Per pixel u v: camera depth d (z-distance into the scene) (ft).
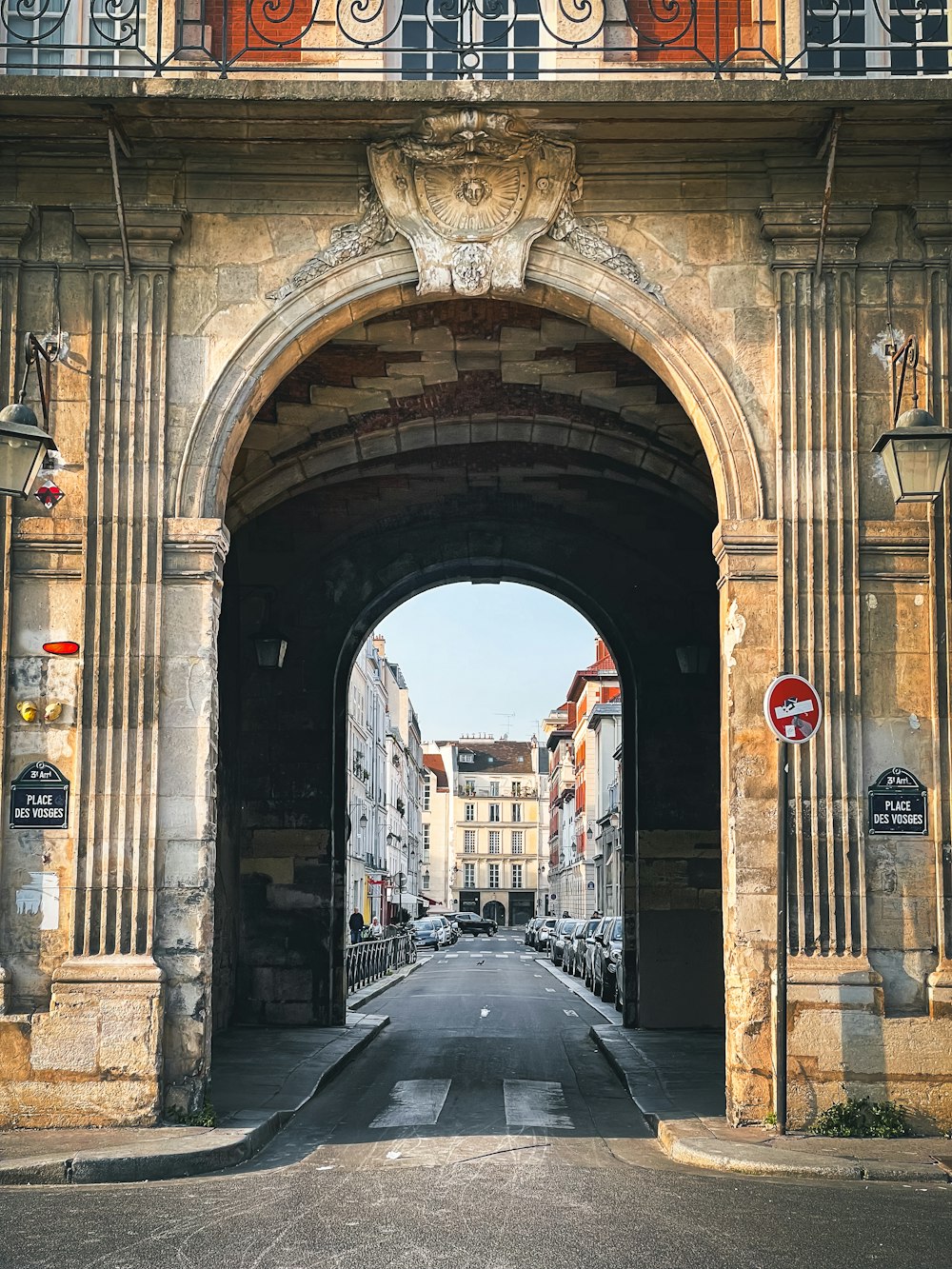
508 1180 28.99
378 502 63.36
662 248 37.06
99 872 34.63
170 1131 32.91
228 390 36.58
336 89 34.35
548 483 61.52
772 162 36.70
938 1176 29.53
